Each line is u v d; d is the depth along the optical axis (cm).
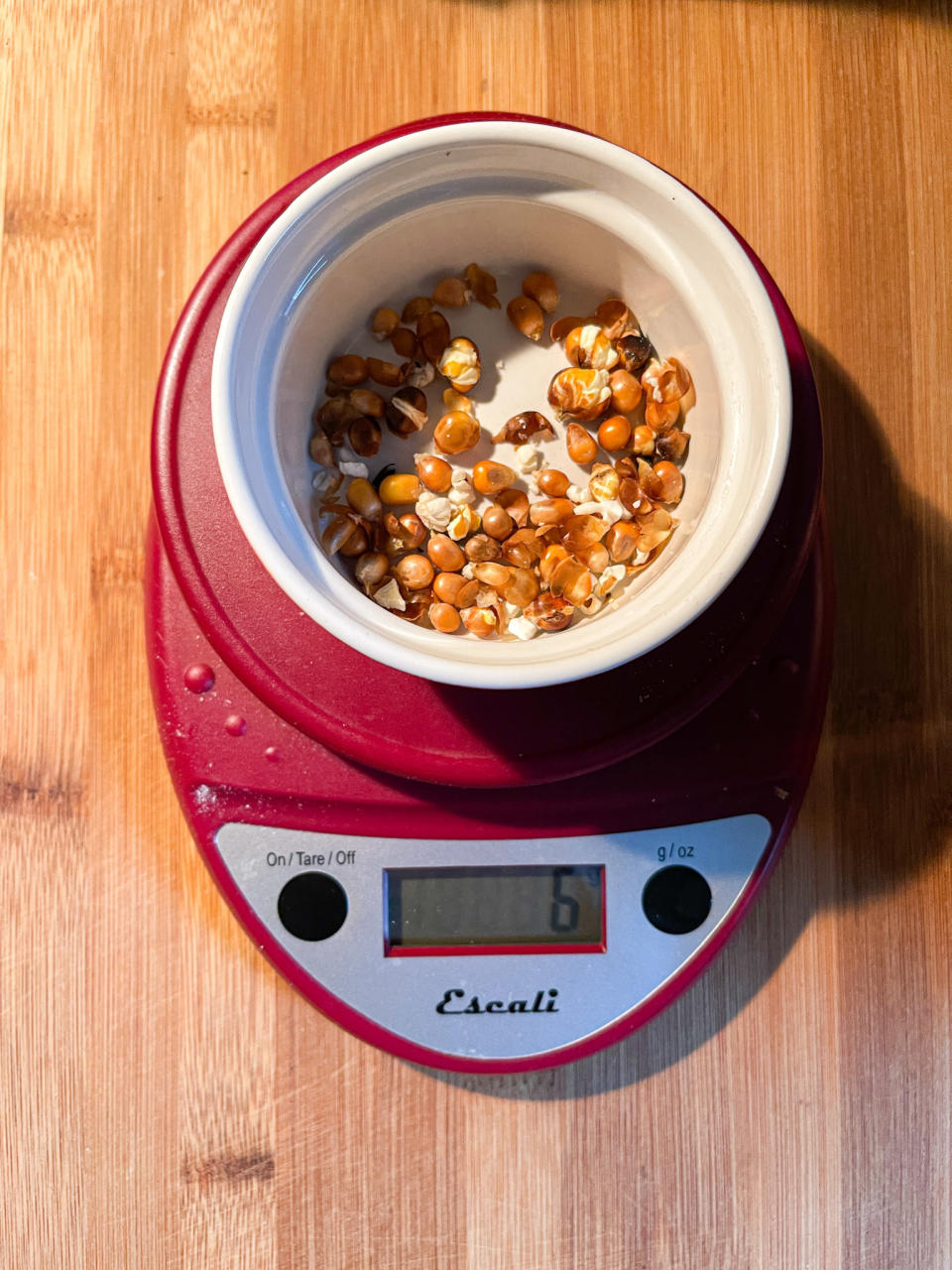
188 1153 27
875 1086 28
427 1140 28
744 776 26
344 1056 28
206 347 25
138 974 27
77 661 28
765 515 20
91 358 28
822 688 26
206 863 25
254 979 28
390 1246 28
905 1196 28
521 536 26
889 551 29
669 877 26
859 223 29
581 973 26
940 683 29
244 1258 27
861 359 29
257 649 24
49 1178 27
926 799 29
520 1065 26
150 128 28
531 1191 28
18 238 28
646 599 21
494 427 27
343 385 26
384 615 21
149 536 26
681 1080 28
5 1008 27
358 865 25
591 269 26
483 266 27
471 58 29
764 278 25
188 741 25
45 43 28
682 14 29
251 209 28
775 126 29
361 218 24
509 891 26
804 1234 28
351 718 24
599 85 29
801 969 28
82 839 27
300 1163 27
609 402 26
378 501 26
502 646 21
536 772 24
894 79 30
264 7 28
